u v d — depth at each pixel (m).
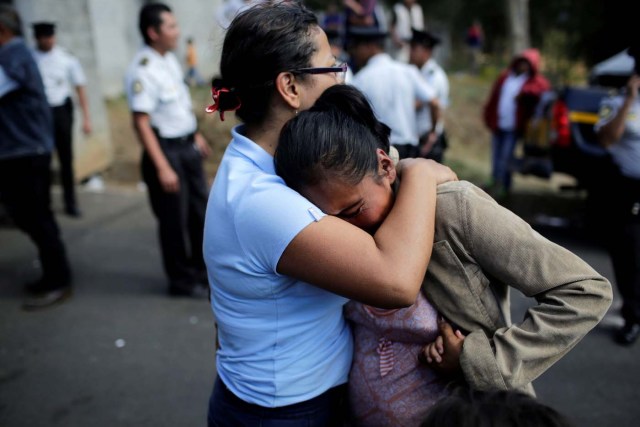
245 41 1.16
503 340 1.15
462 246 1.16
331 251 1.07
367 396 1.33
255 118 1.23
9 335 3.26
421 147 4.34
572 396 2.71
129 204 5.63
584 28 12.29
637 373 2.90
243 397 1.29
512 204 5.88
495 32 19.14
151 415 2.58
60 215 5.23
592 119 4.59
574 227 5.12
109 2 9.77
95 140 6.51
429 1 17.25
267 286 1.17
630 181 3.02
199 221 3.72
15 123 3.28
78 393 2.74
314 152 1.09
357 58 3.91
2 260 4.30
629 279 3.10
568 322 1.10
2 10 3.26
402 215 1.12
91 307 3.59
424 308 1.23
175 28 3.36
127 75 3.31
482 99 11.34
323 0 14.41
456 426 0.89
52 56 4.87
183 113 3.48
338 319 1.32
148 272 4.13
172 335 3.27
